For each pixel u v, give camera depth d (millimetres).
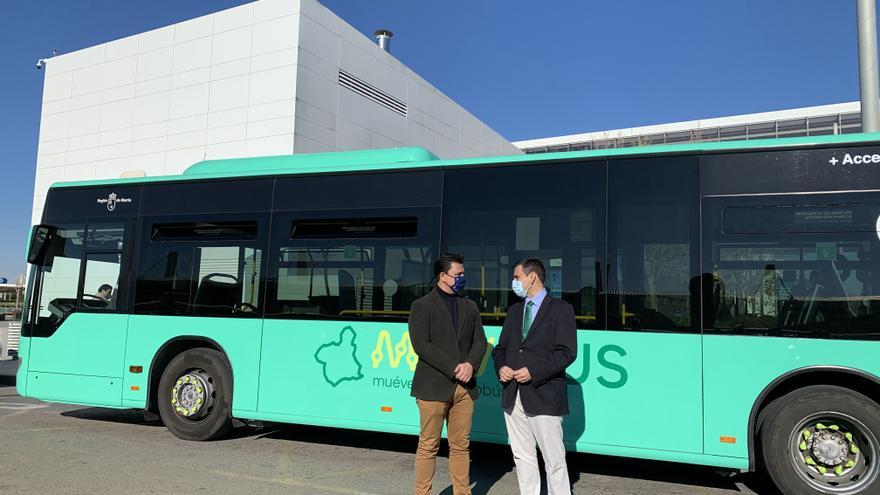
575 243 5668
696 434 5086
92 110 20656
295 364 6508
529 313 4312
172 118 19141
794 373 4898
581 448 5363
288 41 17500
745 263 5160
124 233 7562
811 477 4809
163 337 7141
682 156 5500
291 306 6621
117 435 7316
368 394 6168
